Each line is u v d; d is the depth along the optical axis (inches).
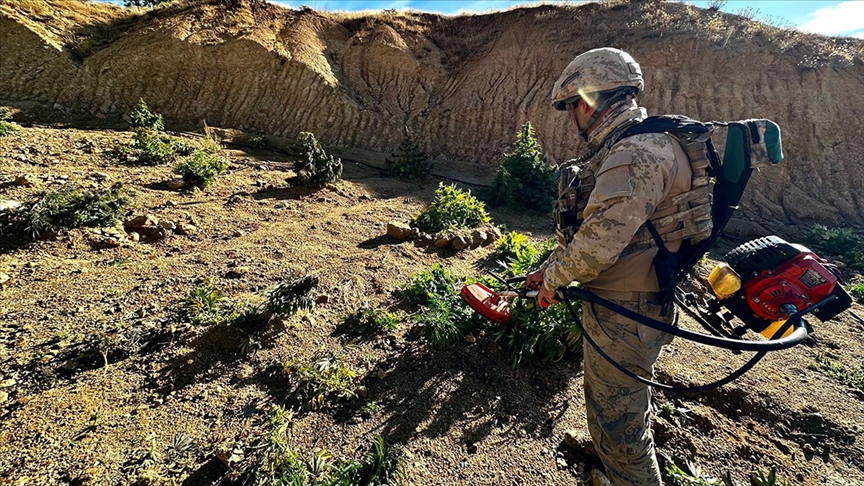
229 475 93.1
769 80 494.3
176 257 193.5
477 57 690.2
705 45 536.4
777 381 147.5
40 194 221.3
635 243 67.9
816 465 116.0
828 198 414.0
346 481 92.2
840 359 167.2
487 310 109.8
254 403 114.7
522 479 103.2
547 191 365.1
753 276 68.9
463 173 507.2
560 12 676.1
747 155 65.1
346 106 588.7
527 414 123.5
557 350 140.0
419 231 252.7
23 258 172.4
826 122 454.3
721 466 112.4
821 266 65.9
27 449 93.9
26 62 511.5
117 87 533.0
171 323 138.6
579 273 64.7
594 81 68.0
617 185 60.7
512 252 225.0
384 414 117.3
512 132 568.4
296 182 337.4
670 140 64.9
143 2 697.0
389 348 143.9
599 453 79.3
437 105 630.5
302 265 196.4
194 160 304.3
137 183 285.0
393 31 710.5
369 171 460.8
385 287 184.4
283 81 591.5
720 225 69.9
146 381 117.1
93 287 159.2
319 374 122.6
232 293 165.0
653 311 69.9
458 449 109.7
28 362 118.0
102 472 91.1
